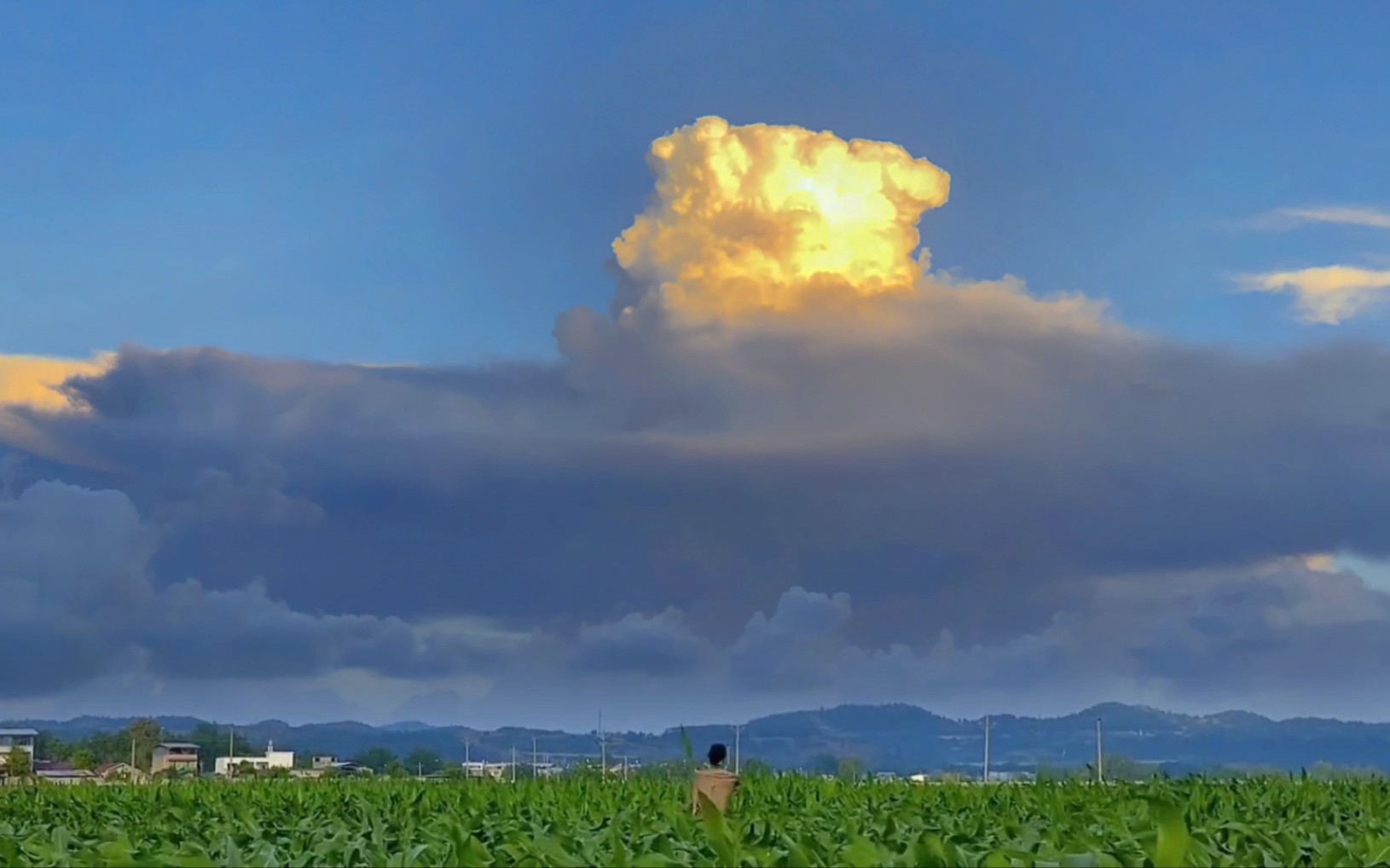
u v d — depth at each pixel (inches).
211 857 539.8
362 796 936.3
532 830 594.6
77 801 993.5
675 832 561.9
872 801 852.6
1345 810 730.2
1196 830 516.1
